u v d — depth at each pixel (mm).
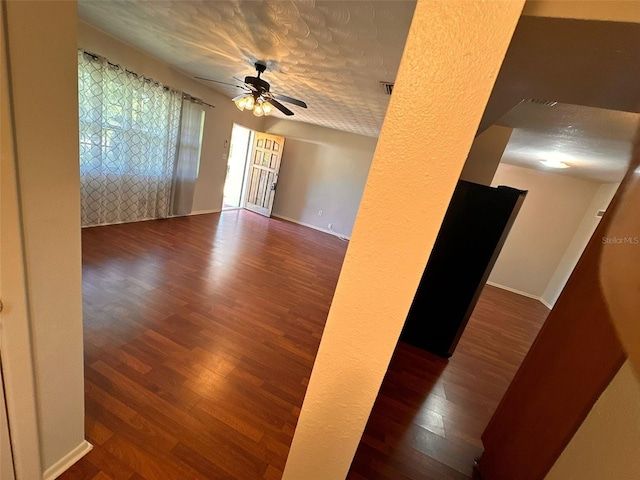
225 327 2434
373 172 545
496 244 2508
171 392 1706
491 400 2293
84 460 1274
